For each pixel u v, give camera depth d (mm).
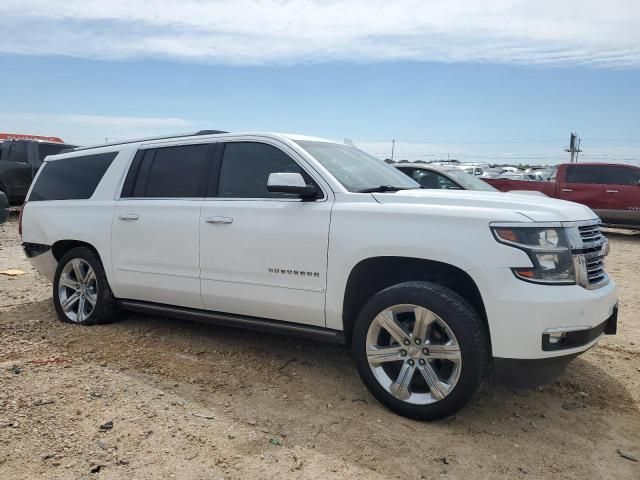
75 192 5465
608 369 4512
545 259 3229
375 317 3617
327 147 4531
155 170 4922
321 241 3814
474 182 8922
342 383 4086
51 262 5648
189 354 4594
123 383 3916
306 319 3992
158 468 2879
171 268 4617
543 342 3193
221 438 3207
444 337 3502
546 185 14875
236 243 4203
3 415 3348
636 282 8258
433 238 3418
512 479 2924
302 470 2914
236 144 4500
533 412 3723
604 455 3197
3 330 5133
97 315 5246
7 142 15086
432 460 3070
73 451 2998
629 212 13867
